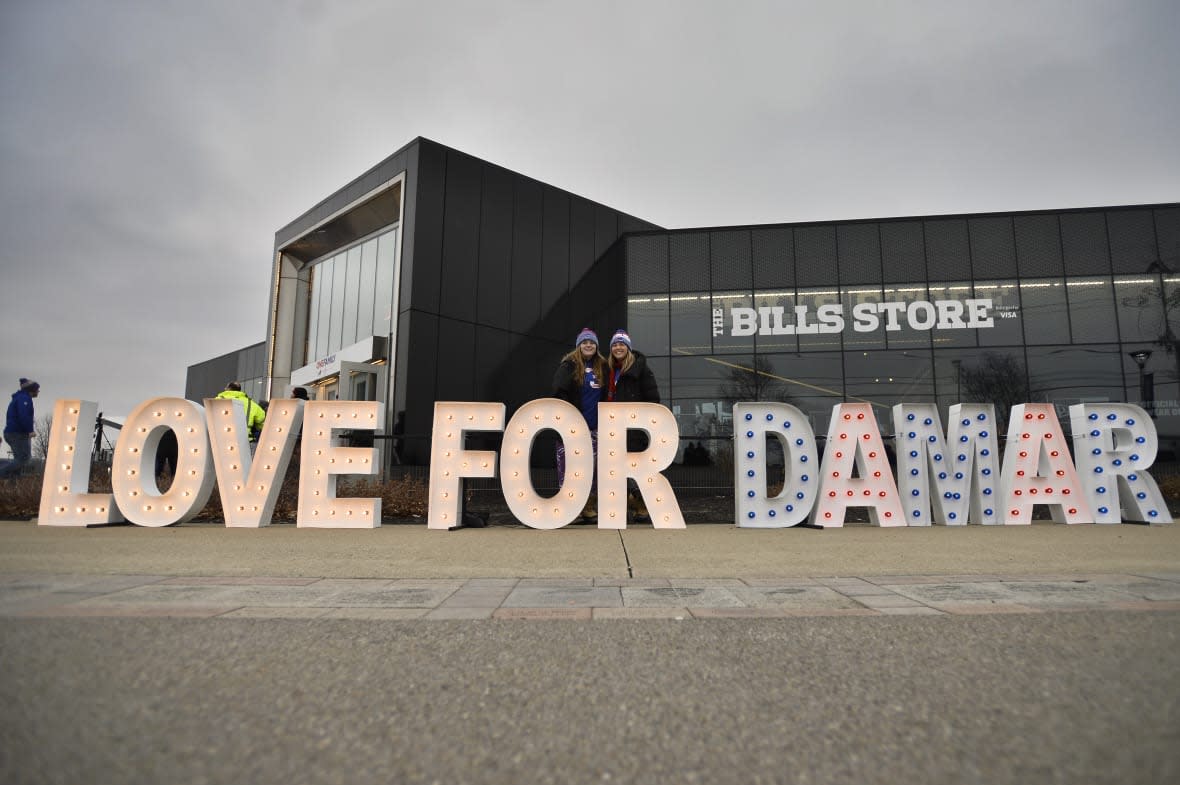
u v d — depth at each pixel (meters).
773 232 16.38
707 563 4.64
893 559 4.75
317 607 3.23
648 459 6.81
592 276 18.56
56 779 1.37
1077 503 6.96
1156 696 1.88
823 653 2.39
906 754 1.53
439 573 4.29
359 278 18.55
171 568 4.40
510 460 6.82
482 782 1.41
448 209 15.77
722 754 1.55
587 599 3.43
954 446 7.03
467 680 2.11
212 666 2.22
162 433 7.16
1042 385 14.84
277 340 20.61
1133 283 14.88
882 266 15.84
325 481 6.95
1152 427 6.98
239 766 1.46
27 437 10.40
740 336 16.16
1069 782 1.36
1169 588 3.61
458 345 15.54
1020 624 2.78
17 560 4.65
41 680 2.04
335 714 1.80
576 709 1.85
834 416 6.98
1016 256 15.38
